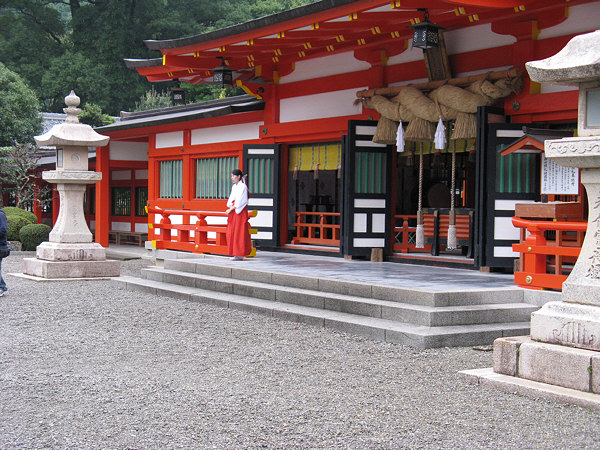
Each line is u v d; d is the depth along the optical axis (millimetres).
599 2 9602
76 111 13898
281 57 14453
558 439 4488
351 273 10375
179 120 17047
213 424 4859
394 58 12617
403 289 8352
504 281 9367
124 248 21844
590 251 5500
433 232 12562
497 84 10406
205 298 10438
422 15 10492
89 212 26594
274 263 12062
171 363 6770
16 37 36844
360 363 6672
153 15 36875
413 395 5570
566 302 5598
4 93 26891
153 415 5078
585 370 5238
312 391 5723
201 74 16047
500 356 5906
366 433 4652
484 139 10398
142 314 9555
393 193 13070
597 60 5027
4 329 8547
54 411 5188
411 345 7312
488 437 4543
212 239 17250
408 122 12070
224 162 17078
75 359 6953
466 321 7801
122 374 6328
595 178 5430
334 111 13781
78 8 37875
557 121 10297
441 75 11547
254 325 8648
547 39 10266
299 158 15016
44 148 27688
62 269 13438
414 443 4445
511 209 10391
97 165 21266
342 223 13109
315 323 8523
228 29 11906
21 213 22891
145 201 23625
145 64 14914
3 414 5113
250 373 6355
